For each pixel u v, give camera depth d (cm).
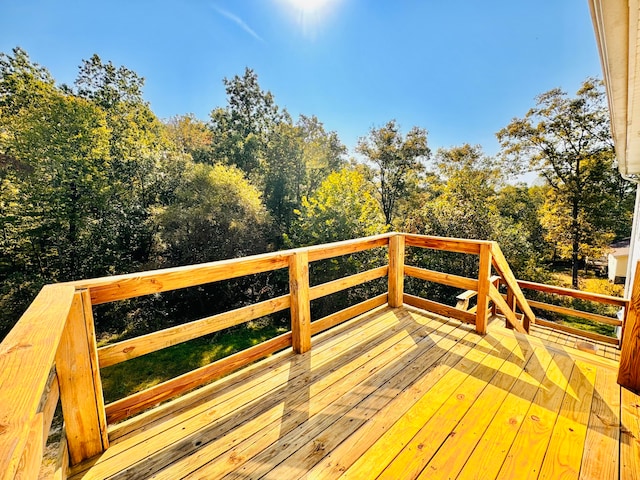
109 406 157
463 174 1792
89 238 1330
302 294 234
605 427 156
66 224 1333
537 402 177
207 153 2170
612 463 134
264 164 1973
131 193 1544
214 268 187
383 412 172
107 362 153
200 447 149
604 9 119
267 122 2428
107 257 1340
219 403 181
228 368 204
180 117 2630
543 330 468
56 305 107
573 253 1405
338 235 1184
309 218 1305
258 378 206
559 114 1351
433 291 1083
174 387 179
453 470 133
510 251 1119
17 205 1254
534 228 1719
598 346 398
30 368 65
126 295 154
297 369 217
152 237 1404
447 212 1172
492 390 190
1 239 1236
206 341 1044
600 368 211
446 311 302
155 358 939
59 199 1312
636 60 154
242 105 2378
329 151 2169
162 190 1622
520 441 149
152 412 173
